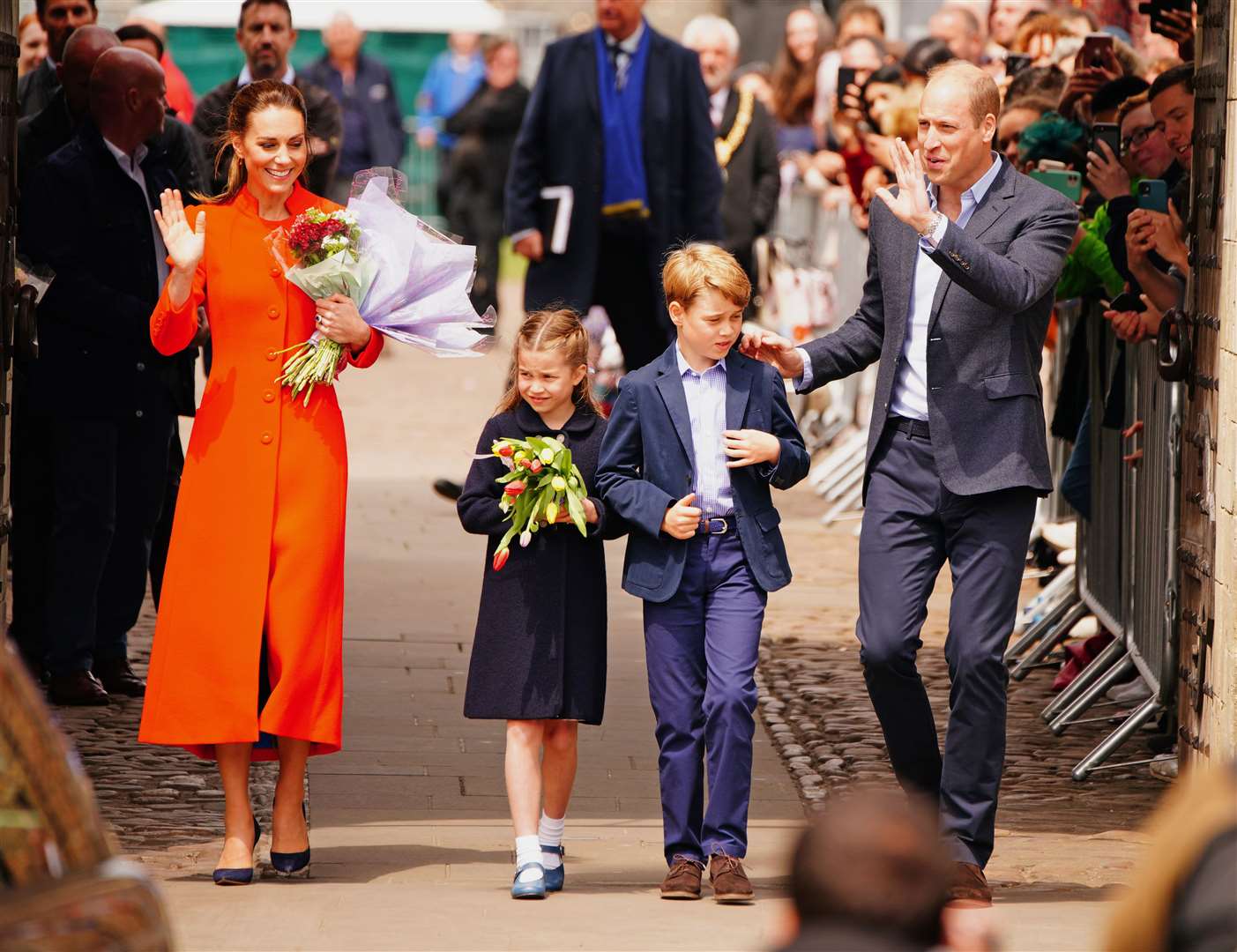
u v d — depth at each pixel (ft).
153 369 94.79
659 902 68.49
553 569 69.67
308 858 71.46
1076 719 95.81
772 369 71.20
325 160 121.39
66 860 36.60
